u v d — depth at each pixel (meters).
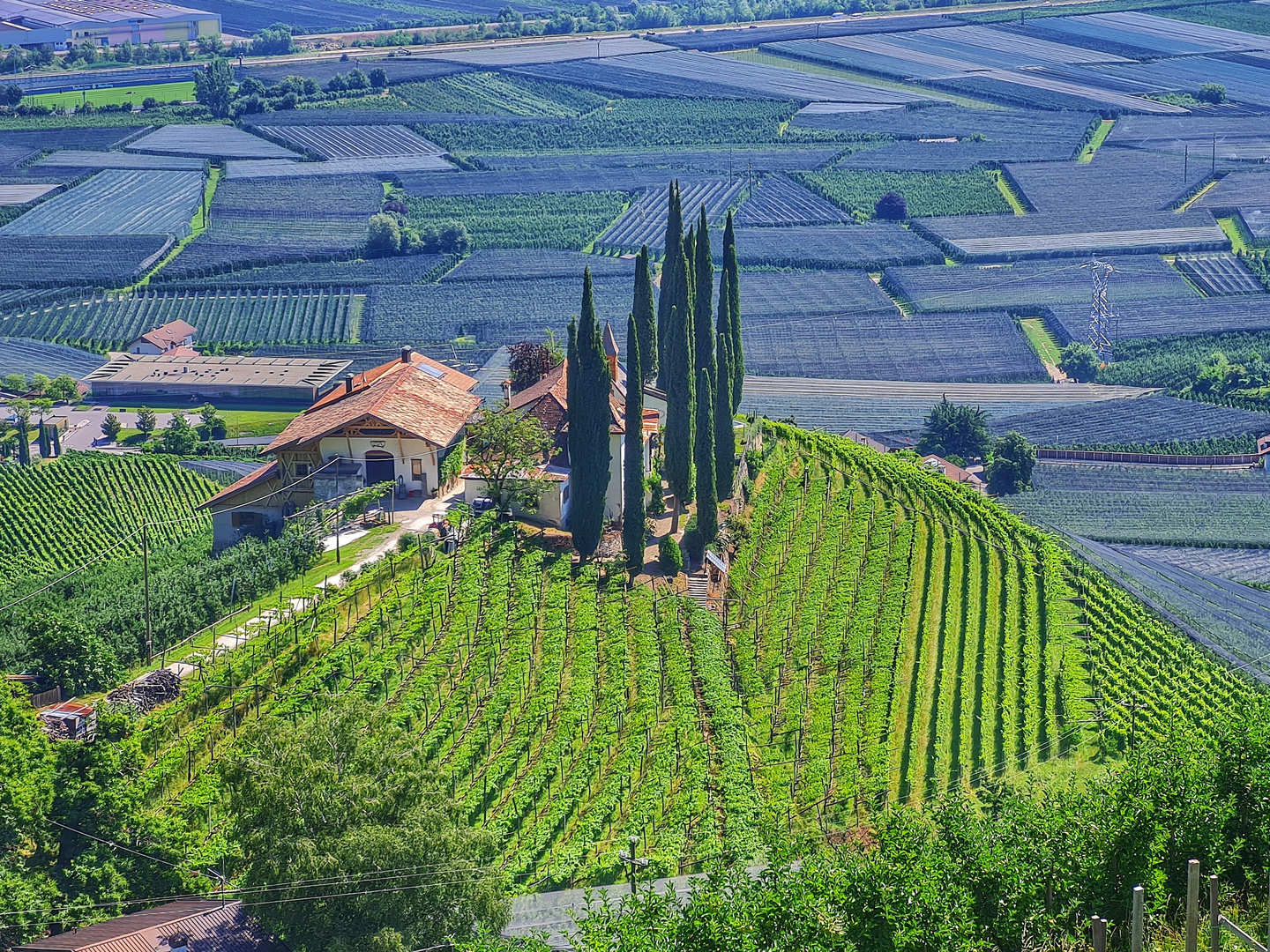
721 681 189.38
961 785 170.75
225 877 143.88
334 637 194.62
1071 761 178.62
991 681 198.50
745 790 166.25
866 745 178.62
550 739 177.12
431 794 136.75
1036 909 110.31
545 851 158.12
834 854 128.88
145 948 126.25
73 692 182.88
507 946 120.94
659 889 146.25
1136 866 111.44
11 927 129.00
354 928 129.12
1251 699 134.00
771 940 110.12
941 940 106.50
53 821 139.62
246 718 176.50
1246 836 118.69
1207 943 104.75
